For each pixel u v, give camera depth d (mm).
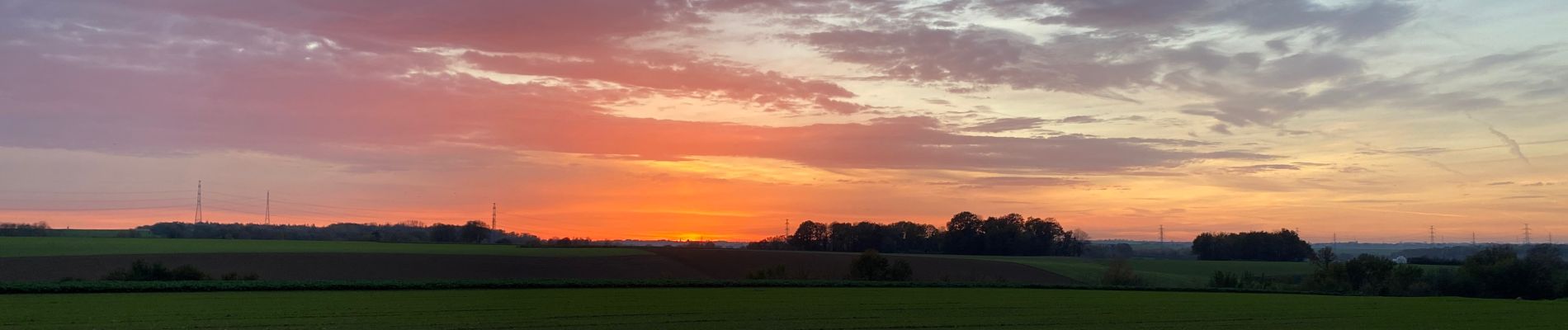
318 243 103438
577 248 104000
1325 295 59969
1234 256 142625
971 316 35719
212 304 37500
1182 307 43125
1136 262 109875
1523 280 77438
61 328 27938
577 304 39531
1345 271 80688
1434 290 80250
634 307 38531
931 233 158000
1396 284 78688
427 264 74188
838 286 58781
